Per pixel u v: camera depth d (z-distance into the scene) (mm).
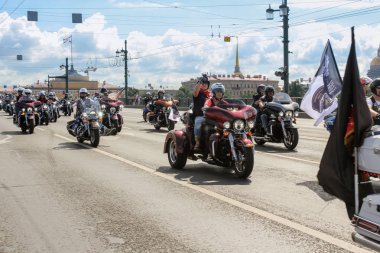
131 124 23891
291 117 12211
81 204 6383
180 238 4879
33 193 7105
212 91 8609
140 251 4516
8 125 23156
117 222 5496
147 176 8508
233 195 6828
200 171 9055
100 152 12156
